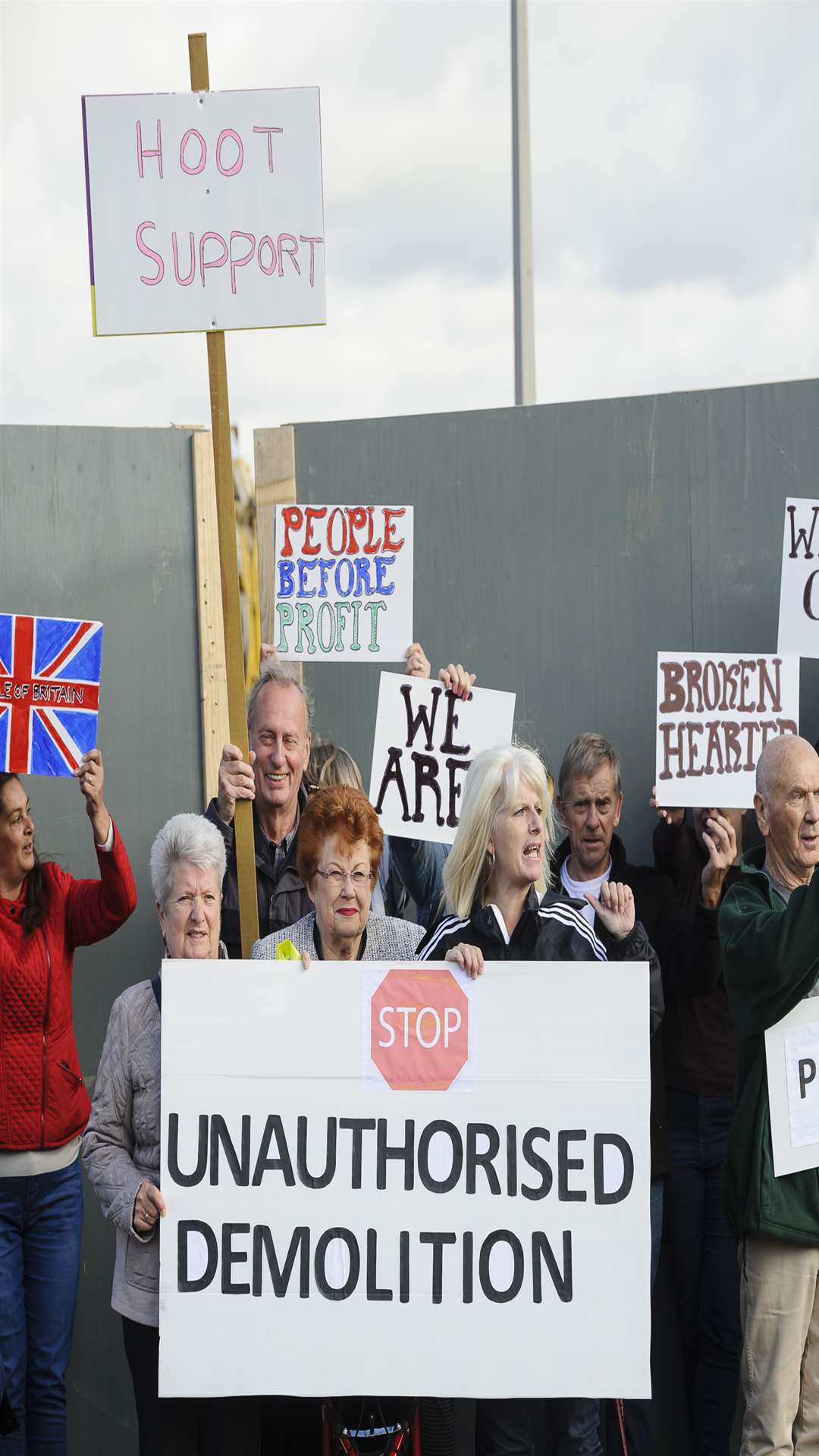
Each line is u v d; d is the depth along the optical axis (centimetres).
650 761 764
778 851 566
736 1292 640
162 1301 496
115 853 640
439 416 793
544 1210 493
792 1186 532
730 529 753
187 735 783
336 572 749
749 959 524
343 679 800
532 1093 496
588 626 773
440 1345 491
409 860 726
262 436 812
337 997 502
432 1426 629
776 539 746
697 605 757
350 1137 498
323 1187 498
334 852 521
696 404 759
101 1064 527
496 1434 504
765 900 560
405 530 744
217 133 562
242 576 1015
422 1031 499
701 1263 654
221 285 563
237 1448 502
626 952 555
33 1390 617
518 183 2084
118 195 564
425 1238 495
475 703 709
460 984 499
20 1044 618
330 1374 492
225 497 557
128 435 782
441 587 791
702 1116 651
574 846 668
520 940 520
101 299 565
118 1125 520
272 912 640
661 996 607
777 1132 532
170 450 787
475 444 788
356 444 802
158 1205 495
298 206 562
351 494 802
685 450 760
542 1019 496
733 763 686
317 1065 501
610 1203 493
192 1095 502
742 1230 541
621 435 769
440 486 791
